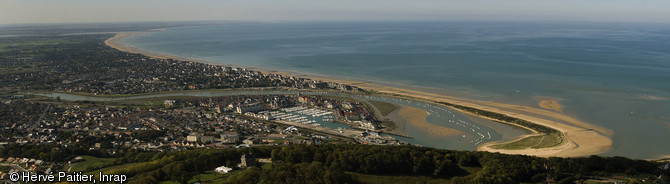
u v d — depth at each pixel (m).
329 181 188.00
